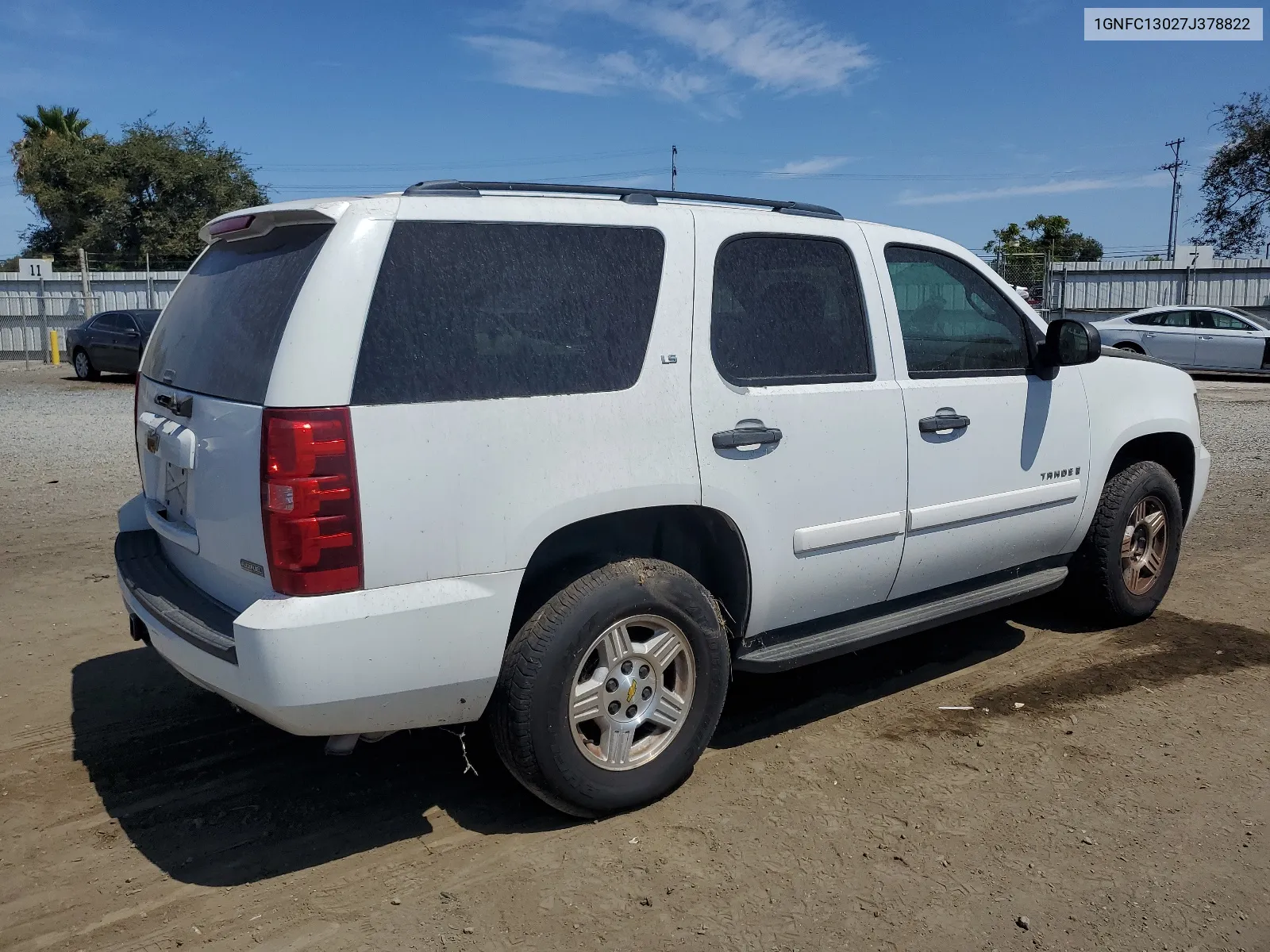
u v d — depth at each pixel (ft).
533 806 11.64
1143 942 9.19
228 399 10.09
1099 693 14.89
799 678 15.67
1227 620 18.19
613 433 10.77
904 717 14.11
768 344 12.25
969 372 14.34
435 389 9.81
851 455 12.76
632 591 10.87
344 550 9.32
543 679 10.38
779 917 9.53
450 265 10.14
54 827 11.14
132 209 126.11
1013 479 14.84
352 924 9.42
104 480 30.37
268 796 11.87
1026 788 12.02
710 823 11.21
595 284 10.99
